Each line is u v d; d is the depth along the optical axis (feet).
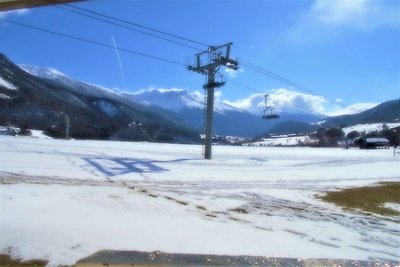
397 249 32.37
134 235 24.43
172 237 25.07
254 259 22.38
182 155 98.63
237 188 56.18
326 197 58.18
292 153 143.13
